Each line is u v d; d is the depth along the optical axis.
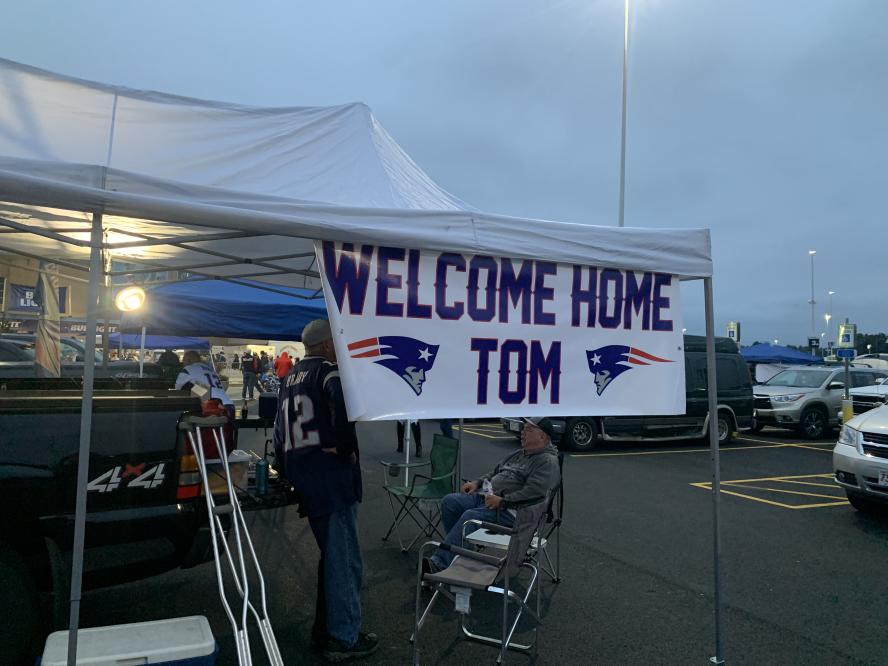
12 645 2.99
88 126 3.42
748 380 14.06
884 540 6.23
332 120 4.02
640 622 4.21
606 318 3.62
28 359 8.20
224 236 3.01
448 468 5.83
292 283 6.38
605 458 11.36
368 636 3.70
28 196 2.26
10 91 3.37
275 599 4.46
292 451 3.53
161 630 2.78
